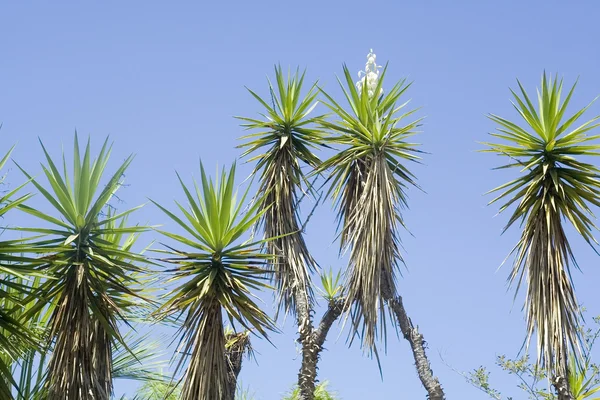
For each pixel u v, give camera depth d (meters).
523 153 8.87
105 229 7.89
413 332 8.85
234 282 8.16
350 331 8.80
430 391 8.55
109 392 7.98
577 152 8.74
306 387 9.15
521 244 8.59
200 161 8.27
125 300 8.62
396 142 10.12
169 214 8.10
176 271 8.17
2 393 7.50
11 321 7.65
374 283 8.80
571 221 8.50
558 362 7.87
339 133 10.31
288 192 10.20
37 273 7.54
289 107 10.67
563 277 8.28
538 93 8.99
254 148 10.66
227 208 8.15
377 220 9.07
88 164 7.89
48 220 7.82
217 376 7.87
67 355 7.55
